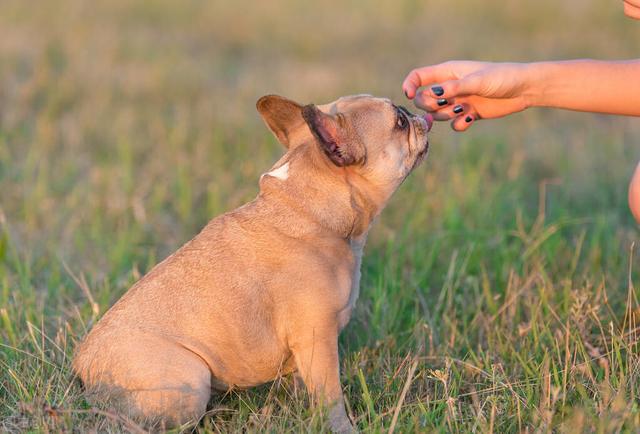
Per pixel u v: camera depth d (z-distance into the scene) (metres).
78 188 8.98
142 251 7.75
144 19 18.33
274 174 5.51
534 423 4.91
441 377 5.18
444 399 5.18
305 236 5.28
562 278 6.99
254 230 5.32
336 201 5.38
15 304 6.33
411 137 5.61
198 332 5.11
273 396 5.51
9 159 9.63
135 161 10.04
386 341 6.16
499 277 7.06
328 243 5.31
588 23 18.78
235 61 15.49
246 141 10.53
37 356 5.58
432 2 21.06
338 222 5.37
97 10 18.52
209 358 5.12
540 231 7.80
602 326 6.23
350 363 5.93
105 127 11.15
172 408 4.88
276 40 17.23
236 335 5.15
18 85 12.37
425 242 7.87
